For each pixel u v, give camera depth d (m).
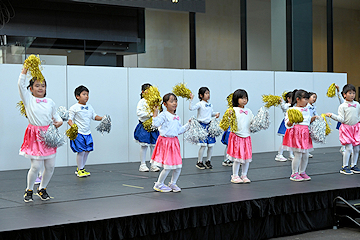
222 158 8.49
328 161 7.76
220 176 6.17
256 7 10.62
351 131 6.28
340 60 11.83
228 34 10.30
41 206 4.20
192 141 5.62
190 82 8.77
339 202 4.90
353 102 6.30
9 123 7.21
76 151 6.20
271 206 4.55
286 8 11.06
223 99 9.12
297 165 5.68
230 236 4.37
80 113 6.26
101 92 7.93
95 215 3.75
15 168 7.26
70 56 8.73
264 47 10.79
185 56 9.77
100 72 7.92
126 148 8.14
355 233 4.80
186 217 4.06
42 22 8.50
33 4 8.42
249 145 5.60
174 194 4.79
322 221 4.99
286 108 7.95
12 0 8.24
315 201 4.88
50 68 7.52
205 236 4.20
